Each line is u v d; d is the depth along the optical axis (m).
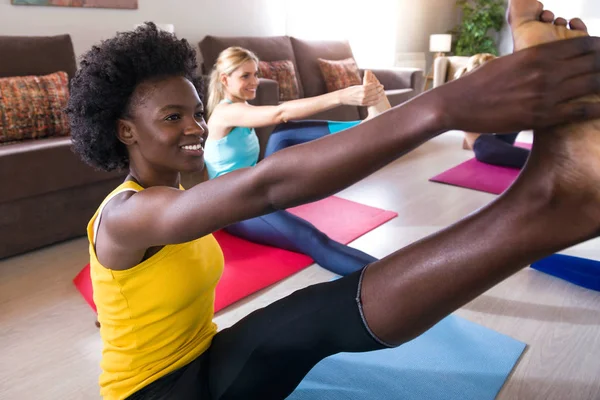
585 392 1.25
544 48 0.41
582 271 1.81
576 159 0.50
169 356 0.88
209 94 2.21
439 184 3.05
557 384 1.28
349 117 3.98
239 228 2.19
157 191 0.62
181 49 0.78
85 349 1.49
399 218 2.48
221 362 0.82
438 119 0.45
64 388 1.32
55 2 3.01
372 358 1.40
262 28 4.51
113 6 3.30
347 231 2.29
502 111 0.43
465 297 0.57
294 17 4.80
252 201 0.53
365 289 0.64
